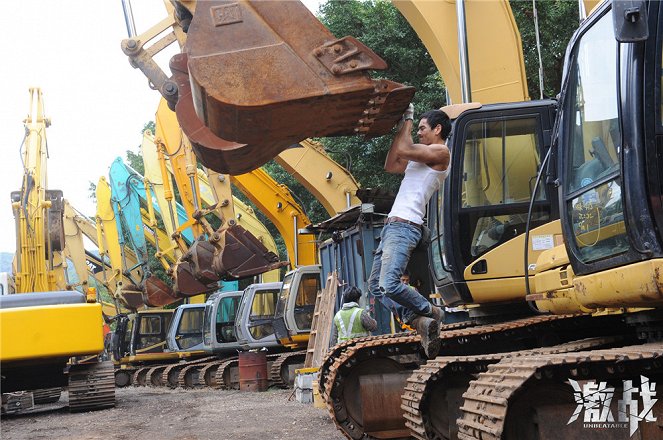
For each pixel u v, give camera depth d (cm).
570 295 598
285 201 2153
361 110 445
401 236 499
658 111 467
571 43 569
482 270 790
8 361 1225
